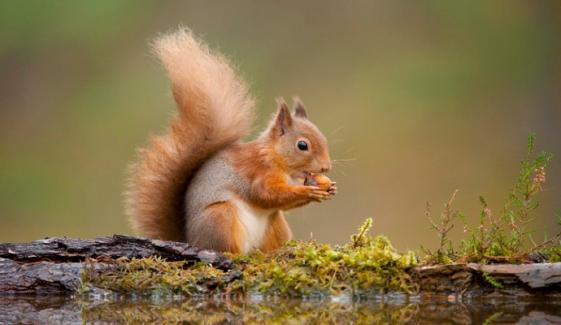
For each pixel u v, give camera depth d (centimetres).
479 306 641
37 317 619
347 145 1830
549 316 606
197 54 802
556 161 1697
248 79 1897
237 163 776
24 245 690
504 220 737
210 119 792
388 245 712
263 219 791
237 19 1961
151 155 804
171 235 798
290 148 802
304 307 645
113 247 694
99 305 659
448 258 678
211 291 673
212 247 751
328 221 1595
